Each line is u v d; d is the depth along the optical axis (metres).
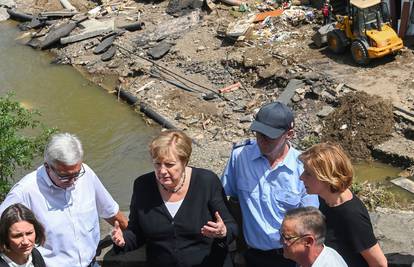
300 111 19.14
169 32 25.53
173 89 21.69
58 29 27.36
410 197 15.38
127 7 28.61
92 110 21.78
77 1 30.09
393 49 20.03
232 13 25.58
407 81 19.19
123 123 20.70
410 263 5.94
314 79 19.89
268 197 5.61
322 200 5.08
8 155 11.67
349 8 20.67
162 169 5.16
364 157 17.28
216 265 5.53
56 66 25.33
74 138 5.37
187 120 19.89
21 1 31.48
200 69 22.48
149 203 5.42
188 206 5.39
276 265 5.74
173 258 5.46
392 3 21.25
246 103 20.19
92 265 5.86
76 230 5.60
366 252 4.92
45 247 5.55
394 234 6.35
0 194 11.66
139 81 22.78
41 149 12.38
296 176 5.60
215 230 5.16
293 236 4.29
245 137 18.59
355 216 4.88
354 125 17.81
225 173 5.93
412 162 16.50
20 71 25.25
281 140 5.50
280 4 25.53
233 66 22.11
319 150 4.84
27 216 4.78
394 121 17.73
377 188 15.46
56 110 22.05
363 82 19.45
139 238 5.58
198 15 26.23
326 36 21.47
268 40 22.98
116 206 6.01
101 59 24.91
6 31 29.14
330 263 4.28
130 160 18.67
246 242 5.85
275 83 20.66
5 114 12.05
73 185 5.51
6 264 4.85
